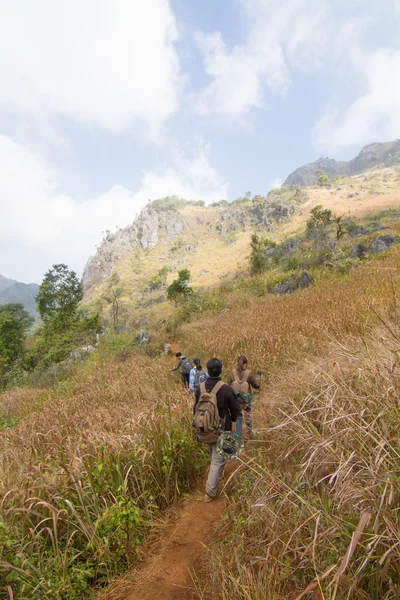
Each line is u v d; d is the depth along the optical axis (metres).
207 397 3.51
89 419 6.54
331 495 2.15
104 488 3.31
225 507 3.28
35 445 5.34
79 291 38.00
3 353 27.59
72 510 2.80
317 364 3.70
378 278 9.30
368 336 4.26
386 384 2.49
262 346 7.96
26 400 14.71
